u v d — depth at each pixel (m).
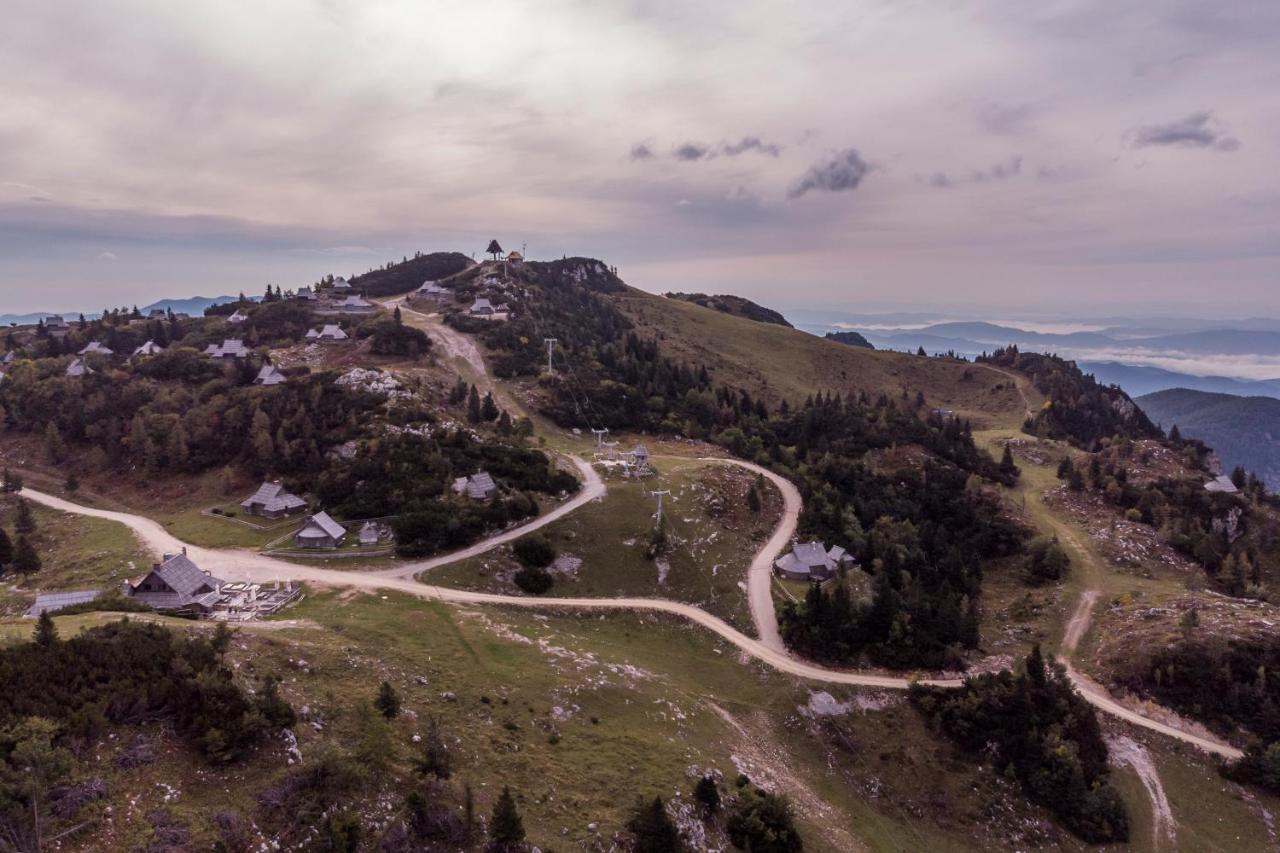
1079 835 80.25
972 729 89.19
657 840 55.31
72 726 45.59
